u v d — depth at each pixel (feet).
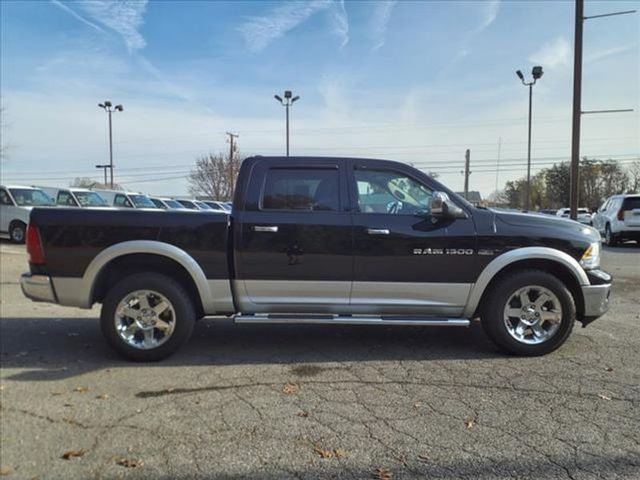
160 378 15.16
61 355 17.37
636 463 10.37
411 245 16.84
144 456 10.54
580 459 10.51
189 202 89.30
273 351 17.97
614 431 11.73
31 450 10.74
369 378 15.20
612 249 58.49
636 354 17.43
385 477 9.84
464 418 12.42
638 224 58.80
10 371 15.69
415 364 16.52
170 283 16.63
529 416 12.53
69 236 16.57
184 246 16.76
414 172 17.49
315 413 12.71
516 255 16.87
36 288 16.74
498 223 17.10
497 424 12.09
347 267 16.89
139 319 16.72
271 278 16.90
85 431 11.64
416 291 17.03
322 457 10.57
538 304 17.12
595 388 14.33
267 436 11.47
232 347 18.48
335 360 16.96
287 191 17.22
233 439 11.32
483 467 10.19
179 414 12.60
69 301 16.79
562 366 16.21
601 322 22.13
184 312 16.63
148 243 16.56
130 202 76.84
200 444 11.07
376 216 17.01
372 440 11.30
